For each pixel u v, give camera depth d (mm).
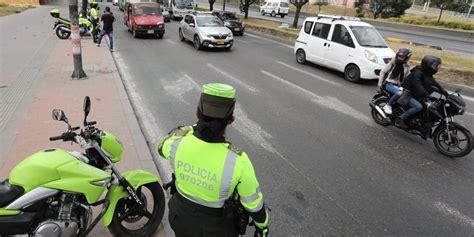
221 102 2180
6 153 5254
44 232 2857
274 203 4641
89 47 15430
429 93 6668
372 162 5957
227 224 2316
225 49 16891
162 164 5469
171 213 2463
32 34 18375
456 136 6254
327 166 5719
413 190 5148
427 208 4719
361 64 11094
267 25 26516
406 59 7355
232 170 2191
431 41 22953
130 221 3660
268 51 16734
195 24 16750
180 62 13391
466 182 5445
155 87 9805
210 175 2227
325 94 9922
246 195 2219
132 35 20672
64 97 8133
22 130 6129
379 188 5148
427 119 6609
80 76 9867
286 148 6309
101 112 7270
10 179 2836
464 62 13141
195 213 2305
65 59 12438
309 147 6402
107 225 3287
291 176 5344
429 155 6352
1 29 19766
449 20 33938
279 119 7746
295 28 24047
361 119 8023
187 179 2322
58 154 2982
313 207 4602
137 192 3510
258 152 6086
